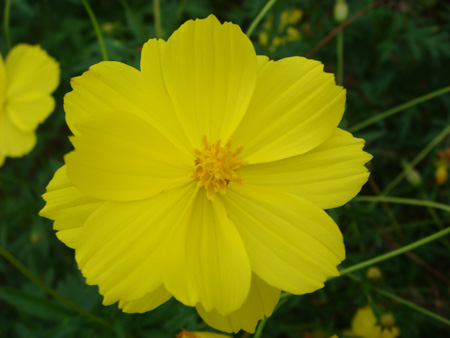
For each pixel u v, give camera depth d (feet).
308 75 0.25
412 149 0.55
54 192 0.24
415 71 0.57
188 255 0.23
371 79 0.57
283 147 0.25
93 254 0.22
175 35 0.24
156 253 0.23
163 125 0.24
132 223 0.23
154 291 0.24
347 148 0.25
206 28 0.24
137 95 0.24
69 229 0.24
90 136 0.22
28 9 0.49
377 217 0.39
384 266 0.45
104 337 0.35
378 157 0.53
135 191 0.23
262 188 0.25
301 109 0.25
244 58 0.24
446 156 0.47
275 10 0.45
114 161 0.23
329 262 0.23
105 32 0.53
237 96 0.25
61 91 0.52
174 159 0.25
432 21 0.57
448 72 0.57
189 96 0.25
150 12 0.56
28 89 0.42
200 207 0.25
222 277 0.23
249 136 0.25
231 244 0.24
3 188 0.55
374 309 0.38
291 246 0.23
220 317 0.25
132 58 0.45
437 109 0.56
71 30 0.56
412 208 0.53
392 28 0.53
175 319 0.33
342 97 0.25
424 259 0.50
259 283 0.25
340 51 0.45
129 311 0.24
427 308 0.47
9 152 0.42
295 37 0.49
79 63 0.51
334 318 0.48
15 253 0.53
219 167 0.24
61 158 0.60
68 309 0.35
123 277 0.22
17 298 0.34
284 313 0.47
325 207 0.24
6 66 0.43
